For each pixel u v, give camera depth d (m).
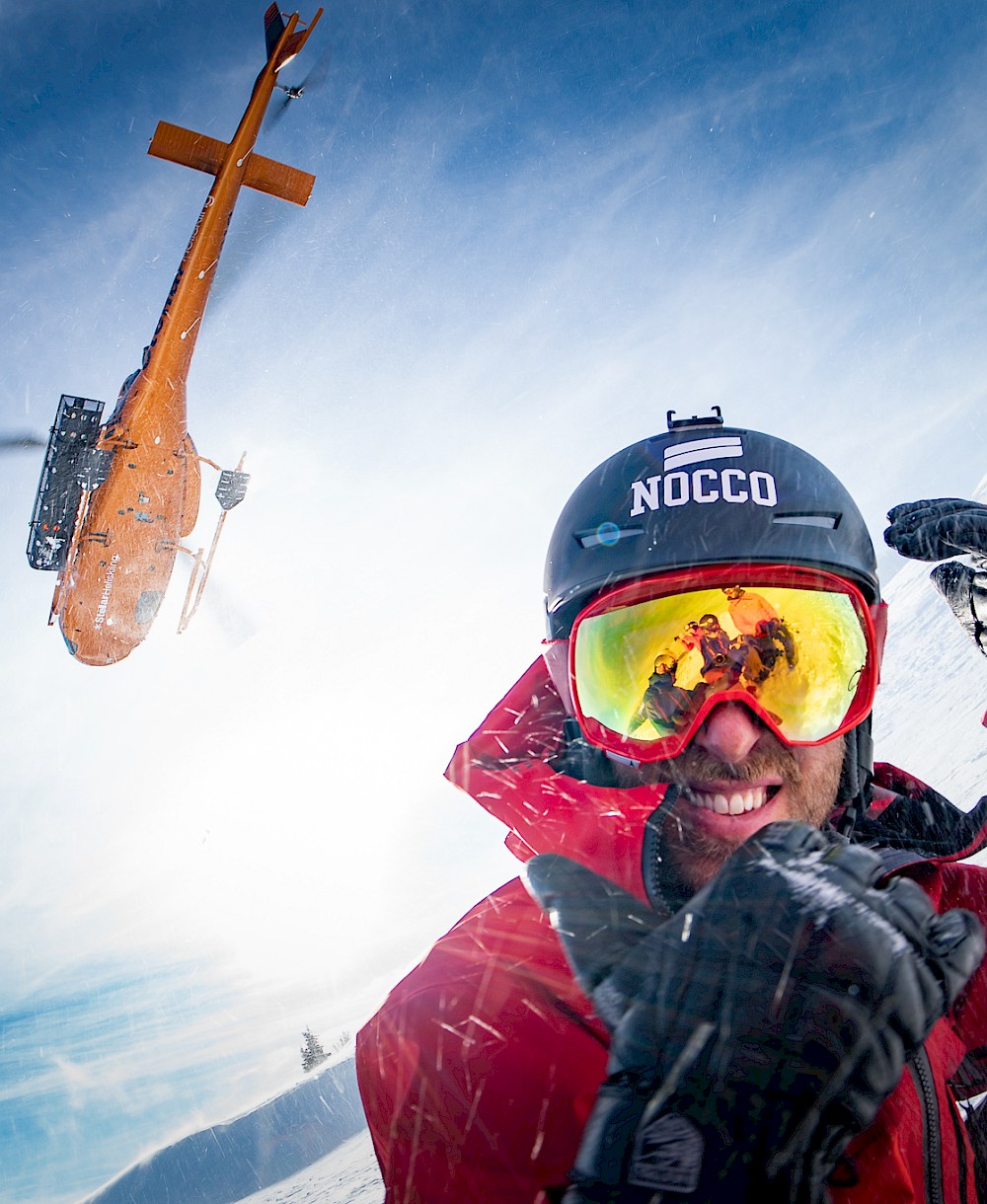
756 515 0.98
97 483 7.77
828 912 0.64
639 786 0.95
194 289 7.97
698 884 0.89
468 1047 0.87
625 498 1.03
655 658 0.94
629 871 0.99
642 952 0.72
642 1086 0.64
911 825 1.05
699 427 1.09
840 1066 0.60
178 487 8.11
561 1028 0.86
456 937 0.99
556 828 1.03
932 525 1.34
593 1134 0.65
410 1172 0.85
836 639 0.95
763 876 0.67
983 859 3.38
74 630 7.99
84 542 7.86
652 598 0.96
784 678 0.92
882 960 0.61
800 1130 0.59
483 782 1.10
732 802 0.89
